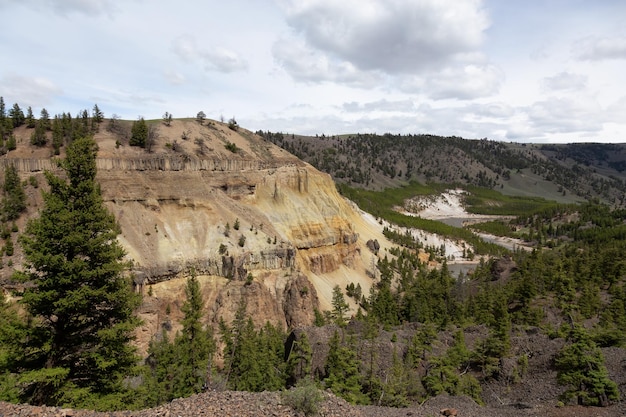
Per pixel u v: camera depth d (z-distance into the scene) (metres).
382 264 128.12
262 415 17.69
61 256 22.42
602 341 44.03
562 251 152.25
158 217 85.81
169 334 71.38
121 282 24.53
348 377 38.41
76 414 17.25
